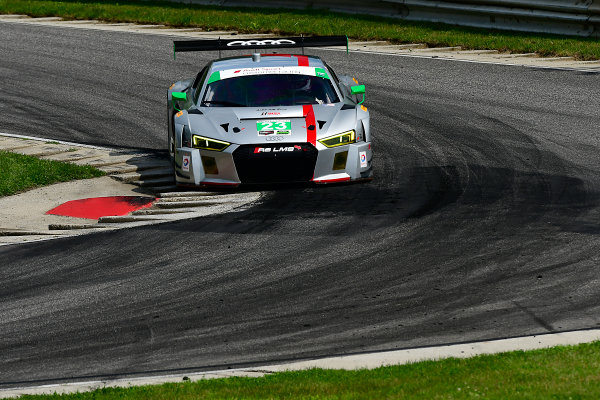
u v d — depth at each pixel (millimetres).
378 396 16953
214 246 30922
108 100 58062
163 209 36094
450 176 39344
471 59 67000
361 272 27625
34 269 29656
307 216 33875
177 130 38188
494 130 47719
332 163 37031
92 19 87812
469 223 32312
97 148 47594
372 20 79188
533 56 67438
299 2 85000
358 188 37688
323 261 28812
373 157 43406
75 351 22703
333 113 38312
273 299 25734
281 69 40938
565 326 22625
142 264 29516
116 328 24141
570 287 25453
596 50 66375
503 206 34406
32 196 40031
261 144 36469
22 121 53469
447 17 77250
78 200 39094
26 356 22547
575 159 41500
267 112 38094
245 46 43094
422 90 57844
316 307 24938
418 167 41156
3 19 88625
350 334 22875
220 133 37094
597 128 47188
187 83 44344
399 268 27828
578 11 69875
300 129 37000
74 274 28922
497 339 21797
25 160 44062
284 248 30297
